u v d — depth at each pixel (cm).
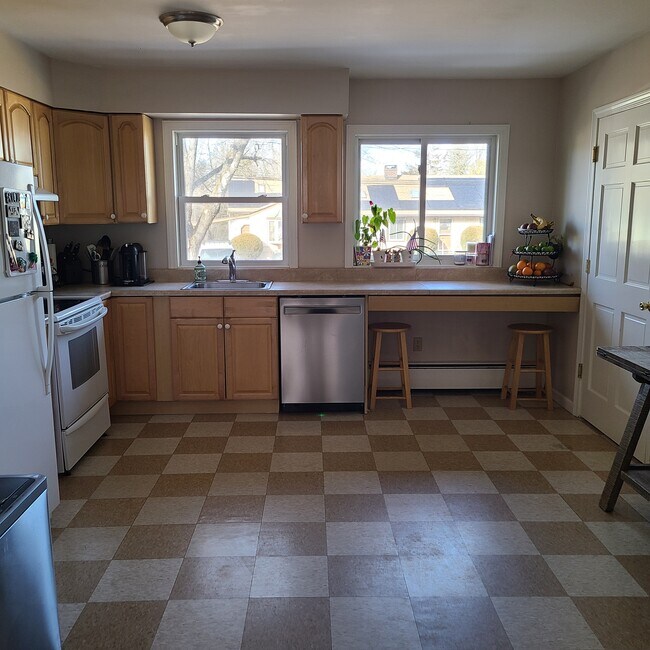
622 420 351
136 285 425
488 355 473
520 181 450
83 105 395
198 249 457
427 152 454
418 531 258
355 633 195
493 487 301
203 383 410
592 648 188
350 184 446
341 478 312
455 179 458
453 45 351
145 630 197
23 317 252
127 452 348
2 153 321
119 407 418
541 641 191
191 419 406
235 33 325
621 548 245
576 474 316
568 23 310
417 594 215
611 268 365
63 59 379
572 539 252
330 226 450
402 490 297
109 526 264
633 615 204
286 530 260
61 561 236
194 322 404
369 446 356
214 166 446
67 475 317
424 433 378
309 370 410
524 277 426
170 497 291
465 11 293
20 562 146
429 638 192
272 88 406
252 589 218
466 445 357
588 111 393
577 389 409
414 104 439
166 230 445
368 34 329
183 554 241
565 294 405
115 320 402
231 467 326
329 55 372
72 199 399
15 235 244
